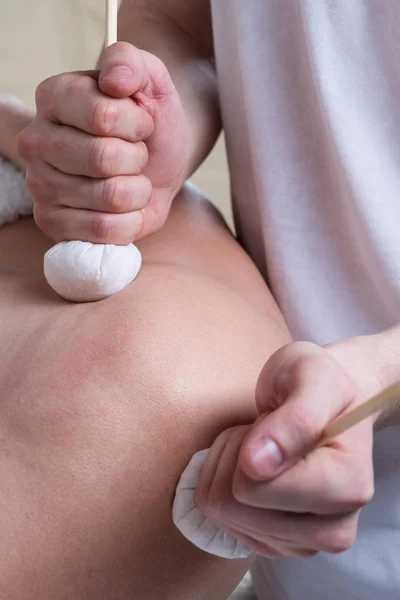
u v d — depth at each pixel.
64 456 0.67
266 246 0.91
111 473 0.67
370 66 0.86
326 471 0.60
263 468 0.58
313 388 0.61
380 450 0.86
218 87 0.94
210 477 0.64
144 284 0.74
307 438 0.59
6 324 0.73
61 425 0.68
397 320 0.88
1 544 0.66
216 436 0.69
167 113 0.75
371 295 0.89
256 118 0.89
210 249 0.86
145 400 0.68
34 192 0.75
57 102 0.73
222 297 0.76
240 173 0.95
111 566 0.67
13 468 0.67
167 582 0.69
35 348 0.71
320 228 0.90
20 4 1.67
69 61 1.69
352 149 0.85
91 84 0.72
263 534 0.62
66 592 0.67
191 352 0.70
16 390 0.69
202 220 0.90
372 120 0.86
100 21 1.68
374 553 0.86
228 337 0.72
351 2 0.84
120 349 0.70
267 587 0.96
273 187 0.90
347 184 0.86
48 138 0.73
